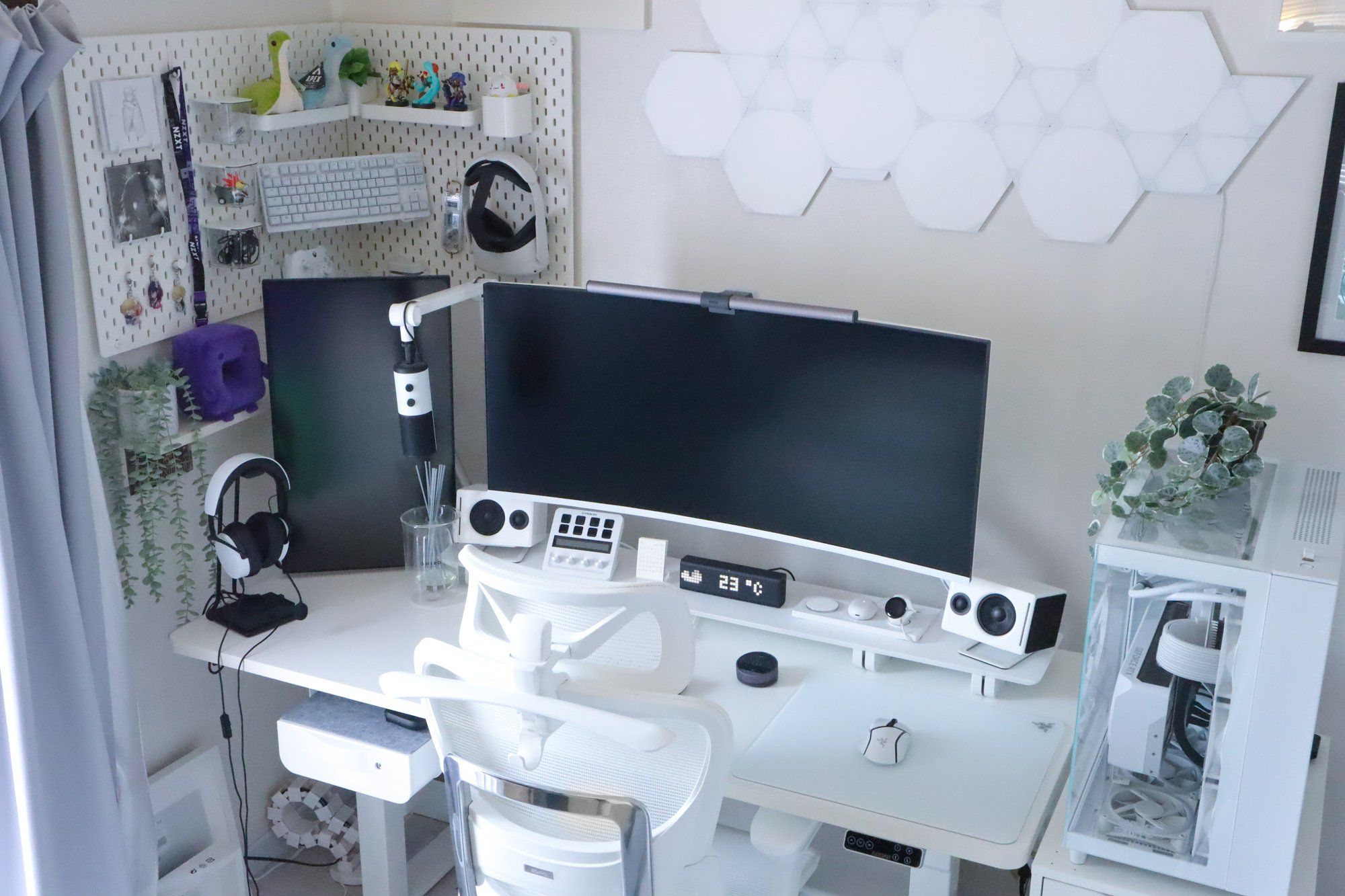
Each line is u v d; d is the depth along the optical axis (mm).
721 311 2244
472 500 2594
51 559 2002
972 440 2088
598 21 2477
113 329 2283
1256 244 2096
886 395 2152
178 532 2432
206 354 2377
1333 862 2281
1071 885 1791
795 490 2305
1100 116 2143
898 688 2262
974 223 2293
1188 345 2191
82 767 2115
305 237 2756
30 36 1852
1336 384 2098
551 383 2438
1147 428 1884
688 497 2416
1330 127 1992
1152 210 2160
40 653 2049
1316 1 1944
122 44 2215
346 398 2557
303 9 2672
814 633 2328
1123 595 1725
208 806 2643
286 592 2551
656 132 2512
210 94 2432
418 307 2320
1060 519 2385
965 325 2369
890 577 2545
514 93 2539
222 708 2748
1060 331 2287
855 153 2352
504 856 1760
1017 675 2186
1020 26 2156
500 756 1831
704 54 2420
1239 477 1772
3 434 1930
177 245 2408
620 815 1619
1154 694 1727
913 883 2004
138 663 2508
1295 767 1636
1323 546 1672
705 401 2328
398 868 2660
